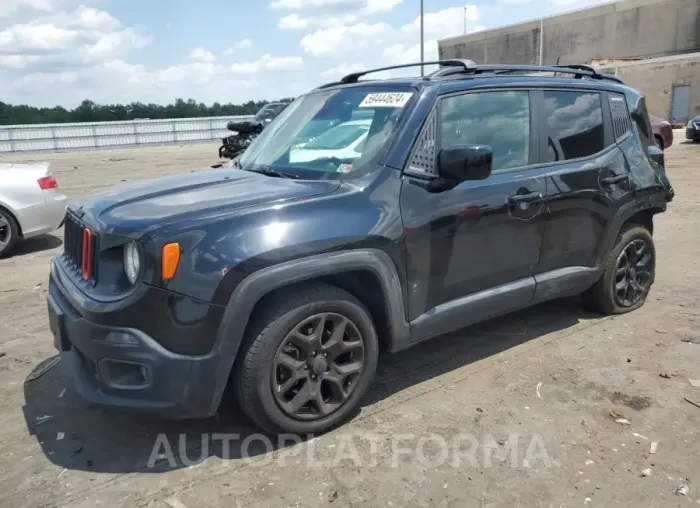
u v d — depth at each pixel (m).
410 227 3.46
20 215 7.78
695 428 3.33
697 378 3.89
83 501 2.84
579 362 4.16
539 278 4.25
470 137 3.85
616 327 4.76
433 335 3.72
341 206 3.26
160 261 2.86
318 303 3.17
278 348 3.10
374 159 3.52
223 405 3.67
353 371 3.38
